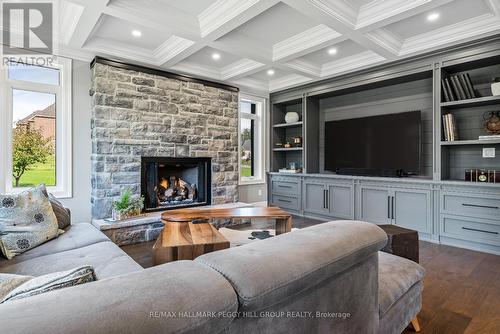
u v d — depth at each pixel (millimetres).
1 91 3125
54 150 3502
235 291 693
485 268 2713
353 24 2834
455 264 2822
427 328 1789
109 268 1581
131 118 3723
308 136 5113
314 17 2660
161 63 3832
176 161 4184
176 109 4152
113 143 3582
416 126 3902
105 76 3521
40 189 2129
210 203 4547
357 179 4285
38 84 3342
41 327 468
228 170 4793
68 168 3508
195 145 4363
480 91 3461
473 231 3232
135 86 3760
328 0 2531
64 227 2324
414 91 4117
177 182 4418
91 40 3373
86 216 3639
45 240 1984
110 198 3566
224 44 3322
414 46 3406
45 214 2051
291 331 880
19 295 711
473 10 2750
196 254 2137
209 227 2629
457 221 3354
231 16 2682
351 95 4840
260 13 2824
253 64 4090
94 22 2777
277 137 5812
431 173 3973
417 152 3895
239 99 5227
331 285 1018
